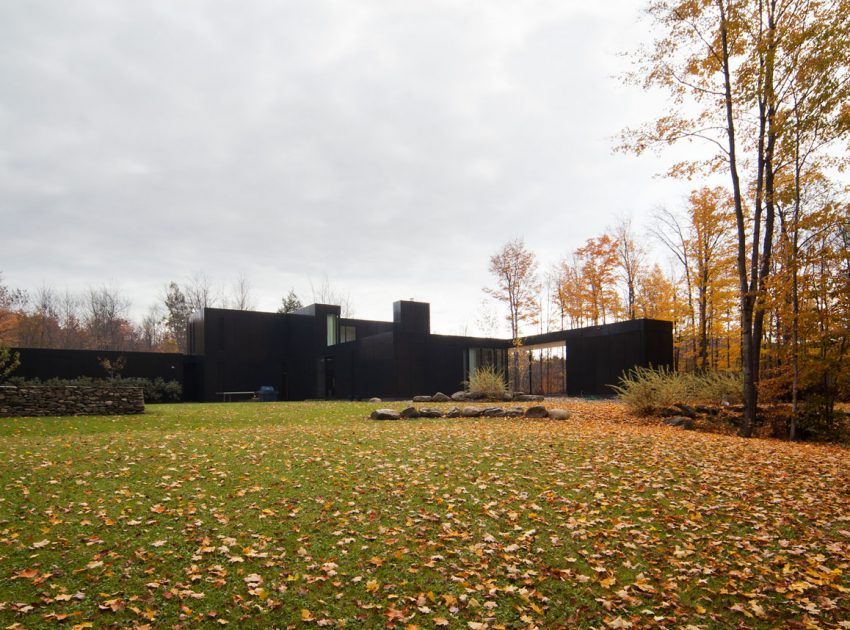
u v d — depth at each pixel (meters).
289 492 5.59
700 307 22.53
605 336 22.50
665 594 3.71
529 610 3.48
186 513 4.93
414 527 4.70
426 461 6.95
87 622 3.18
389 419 12.40
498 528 4.73
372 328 32.50
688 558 4.27
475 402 18.64
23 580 3.62
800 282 11.02
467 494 5.59
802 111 10.36
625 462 7.08
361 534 4.54
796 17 10.73
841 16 9.63
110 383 22.97
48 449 7.54
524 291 33.12
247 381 28.48
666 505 5.43
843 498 5.80
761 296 11.45
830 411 11.30
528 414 13.22
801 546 4.48
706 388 14.96
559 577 3.88
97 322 47.84
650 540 4.56
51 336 44.38
